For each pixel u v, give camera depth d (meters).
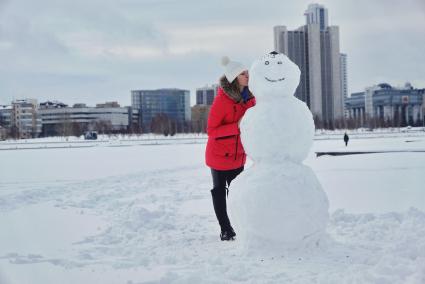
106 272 4.30
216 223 6.78
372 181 12.09
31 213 8.30
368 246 4.80
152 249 5.17
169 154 32.12
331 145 37.66
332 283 3.70
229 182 5.73
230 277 3.94
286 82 4.86
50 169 20.62
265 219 4.48
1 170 20.36
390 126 115.12
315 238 4.63
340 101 112.94
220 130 5.50
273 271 4.05
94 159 27.62
